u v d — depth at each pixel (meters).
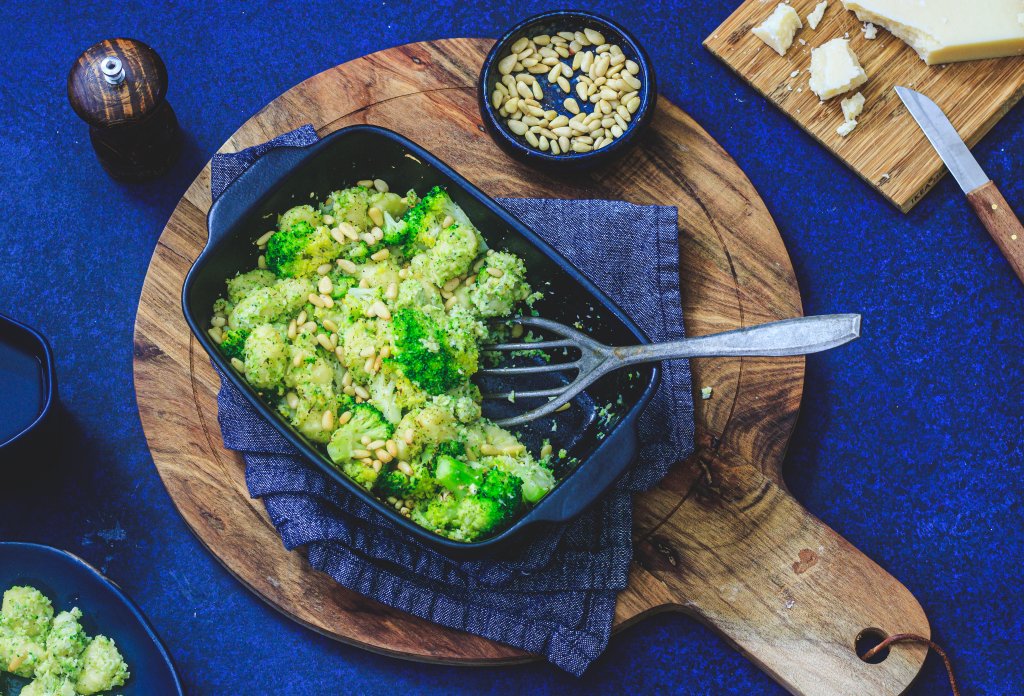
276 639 0.91
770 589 0.88
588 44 0.94
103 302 0.96
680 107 0.98
